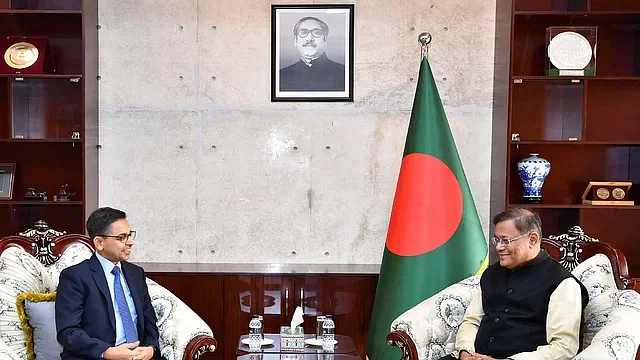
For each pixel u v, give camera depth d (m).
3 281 3.16
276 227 4.72
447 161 4.12
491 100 4.69
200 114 4.71
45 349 3.09
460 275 3.99
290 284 4.32
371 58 4.69
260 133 4.71
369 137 4.70
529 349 2.88
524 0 4.64
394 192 4.71
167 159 4.73
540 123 4.62
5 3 4.57
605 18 4.46
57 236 3.56
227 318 4.32
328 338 3.39
